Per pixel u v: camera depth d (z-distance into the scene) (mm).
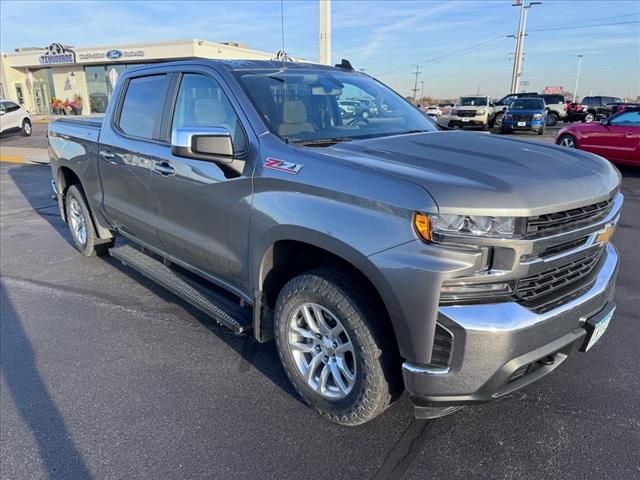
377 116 3520
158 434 2689
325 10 12383
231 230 2984
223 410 2883
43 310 4254
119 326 3945
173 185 3432
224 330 3863
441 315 2076
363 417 2527
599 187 2398
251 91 3061
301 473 2400
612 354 3416
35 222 7383
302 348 2773
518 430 2674
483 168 2320
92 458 2521
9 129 21328
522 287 2178
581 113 34469
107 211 4594
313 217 2426
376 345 2363
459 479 2354
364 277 2457
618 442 2576
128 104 4129
